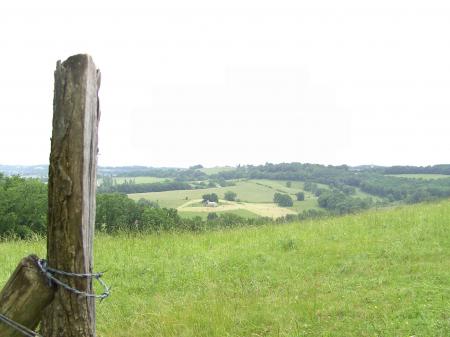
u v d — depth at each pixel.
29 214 32.03
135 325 6.57
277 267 9.55
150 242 12.46
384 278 8.05
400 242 10.69
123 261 10.25
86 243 2.74
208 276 9.12
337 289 7.73
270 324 6.38
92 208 2.79
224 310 6.90
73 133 2.61
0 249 12.11
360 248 10.57
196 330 6.21
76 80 2.61
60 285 2.71
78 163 2.63
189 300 7.67
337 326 6.08
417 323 5.88
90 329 2.82
